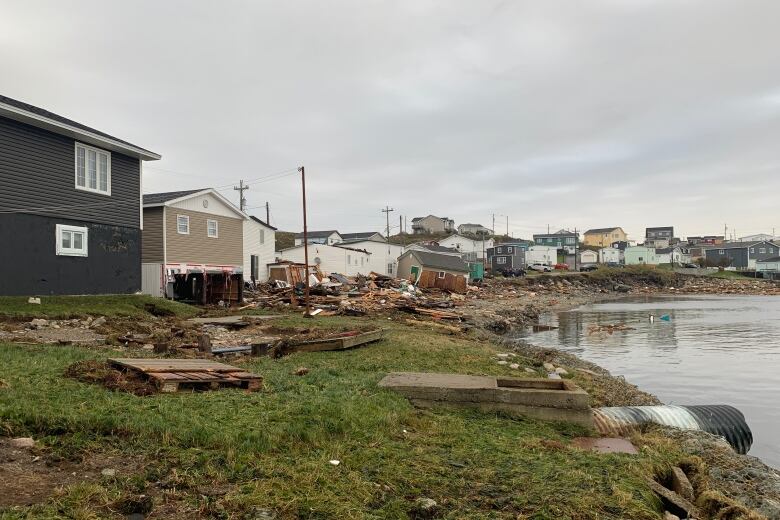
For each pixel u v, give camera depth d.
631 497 4.86
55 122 17.11
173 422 5.56
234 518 3.84
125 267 20.69
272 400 6.92
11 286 16.14
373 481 4.77
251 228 38.25
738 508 5.23
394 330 18.75
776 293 73.06
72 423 5.20
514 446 6.28
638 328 32.03
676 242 138.25
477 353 14.47
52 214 17.52
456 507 4.47
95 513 3.70
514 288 61.81
